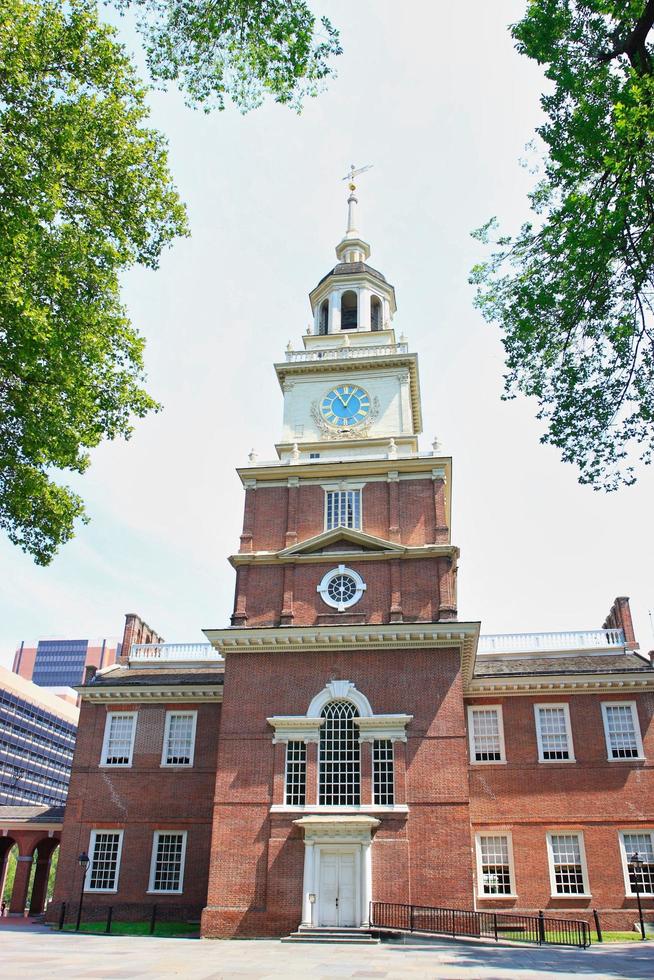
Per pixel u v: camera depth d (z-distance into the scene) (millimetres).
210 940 29781
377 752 33250
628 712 40656
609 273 18516
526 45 18984
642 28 17516
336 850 31828
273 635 35344
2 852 59562
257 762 33844
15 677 108812
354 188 54562
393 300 50969
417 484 39031
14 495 24062
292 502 39438
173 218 24469
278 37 18953
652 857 37656
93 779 42594
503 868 38594
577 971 19359
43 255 19719
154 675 46312
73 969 17859
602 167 17625
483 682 41688
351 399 43844
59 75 22234
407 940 28531
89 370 22656
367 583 36844
